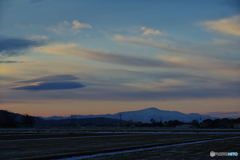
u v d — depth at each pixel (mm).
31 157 34500
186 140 64000
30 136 87250
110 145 51781
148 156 34125
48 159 33406
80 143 57531
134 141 62219
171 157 33219
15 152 40750
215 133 102812
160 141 61375
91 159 31734
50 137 81062
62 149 44750
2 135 94188
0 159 32719
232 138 70062
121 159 31453
